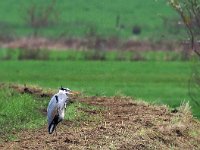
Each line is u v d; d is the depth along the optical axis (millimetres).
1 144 56906
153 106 77750
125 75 159125
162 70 175875
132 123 65125
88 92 95000
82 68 163875
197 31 77750
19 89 86375
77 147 54031
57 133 60625
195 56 91875
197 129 66312
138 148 55062
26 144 56438
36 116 70562
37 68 175750
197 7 76375
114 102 79812
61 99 58219
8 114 68938
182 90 131375
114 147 54031
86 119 68188
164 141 59125
